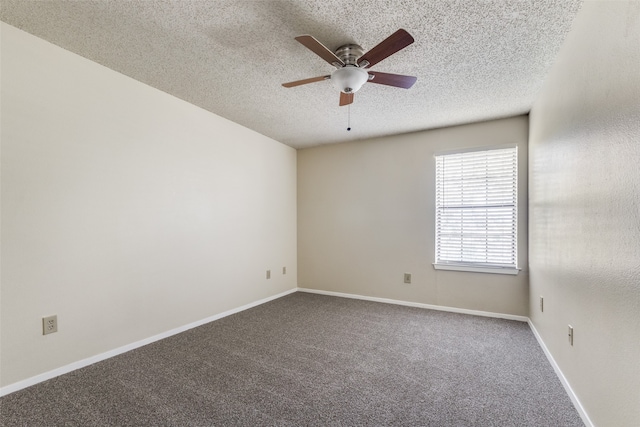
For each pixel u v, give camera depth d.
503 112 3.19
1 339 1.84
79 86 2.20
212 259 3.29
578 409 1.68
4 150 1.85
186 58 2.22
